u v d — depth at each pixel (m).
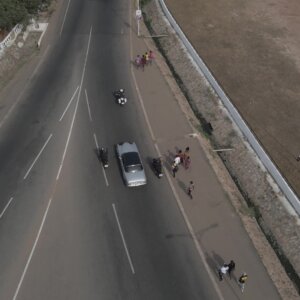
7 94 52.66
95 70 57.38
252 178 42.59
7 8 59.22
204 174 42.94
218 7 73.00
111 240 36.12
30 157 43.66
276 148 45.69
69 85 54.38
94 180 41.47
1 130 46.94
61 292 32.28
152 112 50.78
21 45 61.47
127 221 37.78
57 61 58.94
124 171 40.81
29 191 40.09
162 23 67.69
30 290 32.34
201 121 50.50
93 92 53.34
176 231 37.16
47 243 35.66
